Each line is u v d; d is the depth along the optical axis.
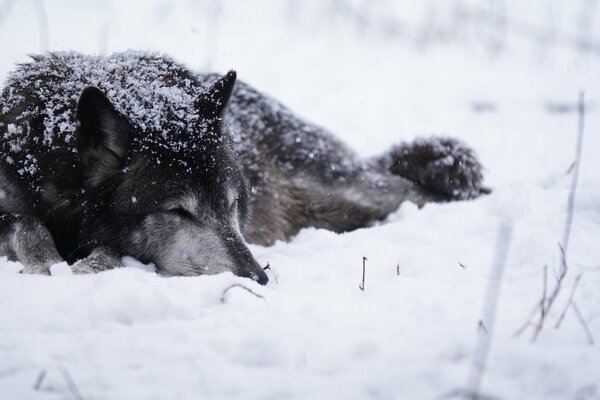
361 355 3.46
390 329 3.91
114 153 5.64
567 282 5.08
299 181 8.23
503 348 3.43
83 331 3.92
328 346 3.58
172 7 18.69
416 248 5.93
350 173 8.50
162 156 5.59
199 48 15.74
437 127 13.31
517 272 5.38
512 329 4.01
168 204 5.59
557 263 5.43
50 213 5.89
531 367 3.28
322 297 4.68
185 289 4.38
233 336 3.68
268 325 3.86
